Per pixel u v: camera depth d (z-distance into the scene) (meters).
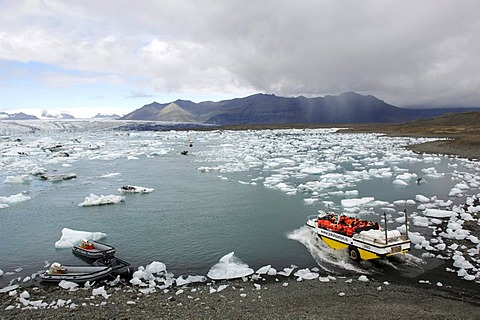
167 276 18.41
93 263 19.61
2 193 40.03
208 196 37.31
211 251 22.08
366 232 19.73
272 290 16.41
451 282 16.88
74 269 18.42
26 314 14.42
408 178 45.69
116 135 175.50
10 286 17.33
